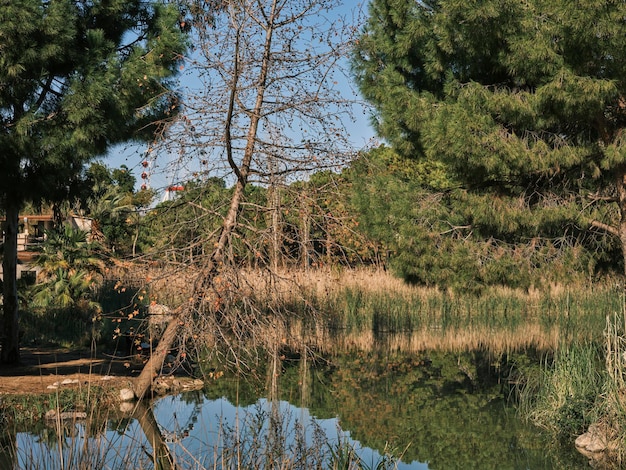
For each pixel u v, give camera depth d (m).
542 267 12.46
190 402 10.20
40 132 10.03
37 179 10.30
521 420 9.97
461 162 10.26
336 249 9.71
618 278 13.38
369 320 19.09
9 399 9.01
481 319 20.06
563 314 19.23
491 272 12.24
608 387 8.70
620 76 9.43
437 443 8.76
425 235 12.12
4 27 9.29
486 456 8.21
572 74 9.22
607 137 10.48
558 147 10.69
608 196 11.64
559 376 9.98
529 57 9.47
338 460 6.62
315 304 15.97
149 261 9.45
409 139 12.62
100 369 11.48
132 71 10.30
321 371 13.53
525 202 11.69
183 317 9.21
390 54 12.11
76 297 18.98
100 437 4.95
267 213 9.83
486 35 9.93
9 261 11.66
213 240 9.58
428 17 11.20
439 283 12.73
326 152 9.02
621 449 8.03
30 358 12.48
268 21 9.27
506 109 9.90
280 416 9.34
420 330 19.03
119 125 10.59
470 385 12.40
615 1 8.84
